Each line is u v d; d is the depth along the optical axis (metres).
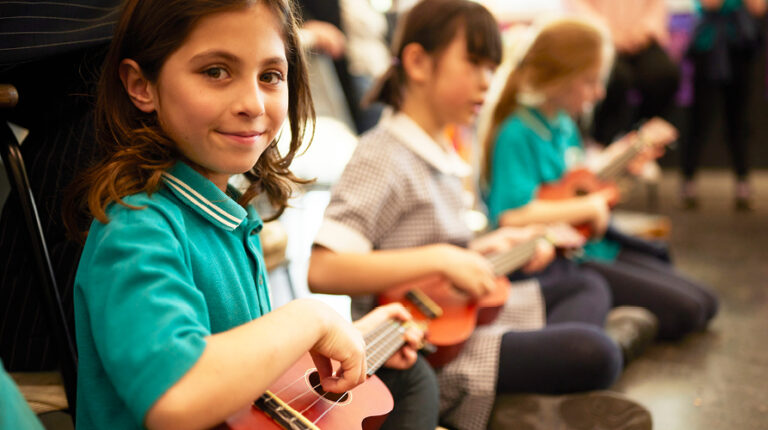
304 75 0.87
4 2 0.82
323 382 0.77
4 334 0.98
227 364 0.63
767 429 1.41
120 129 0.76
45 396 0.96
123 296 0.63
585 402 1.31
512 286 1.70
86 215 0.80
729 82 3.76
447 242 1.41
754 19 3.69
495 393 1.36
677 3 4.73
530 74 1.86
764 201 4.07
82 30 0.88
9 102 0.83
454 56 1.35
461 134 2.78
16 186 0.87
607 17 3.49
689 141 3.89
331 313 0.75
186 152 0.75
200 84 0.71
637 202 4.05
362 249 1.28
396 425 1.08
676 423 1.44
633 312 1.79
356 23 2.87
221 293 0.76
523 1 4.48
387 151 1.34
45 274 0.88
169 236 0.69
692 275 2.55
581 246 1.89
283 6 0.76
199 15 0.69
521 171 1.83
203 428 0.62
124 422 0.71
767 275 2.55
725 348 1.85
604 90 3.43
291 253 2.56
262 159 0.89
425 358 1.31
